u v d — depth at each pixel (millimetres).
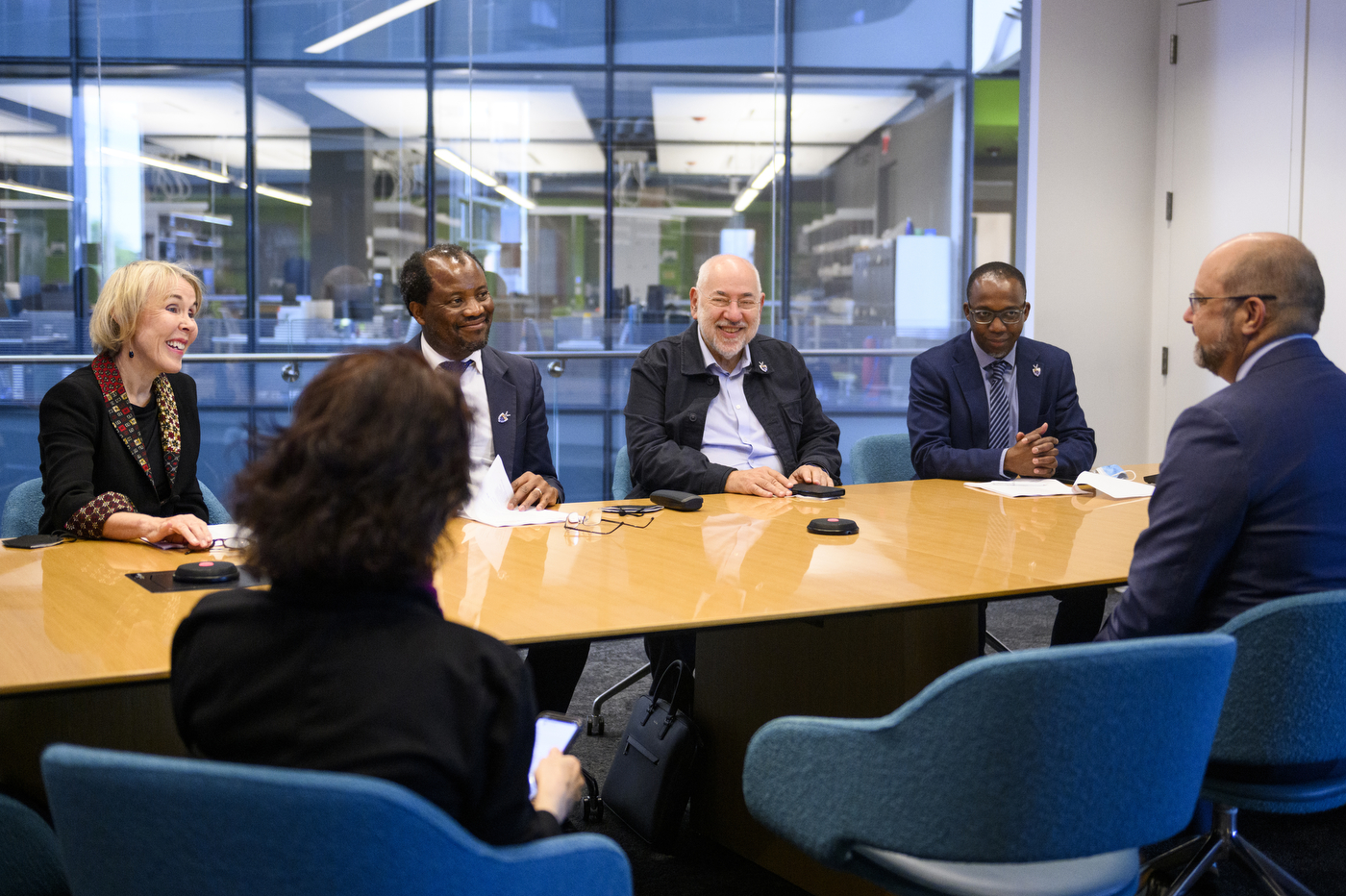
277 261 7004
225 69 6844
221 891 790
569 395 5828
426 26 6824
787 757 1231
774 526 2160
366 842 763
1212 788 1576
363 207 7004
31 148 6539
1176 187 4715
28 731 1675
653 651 2664
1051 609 4246
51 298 6590
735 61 6605
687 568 1756
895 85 6441
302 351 6254
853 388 5957
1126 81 4723
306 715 836
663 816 2213
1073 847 1125
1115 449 4887
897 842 1152
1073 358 4805
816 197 6574
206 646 876
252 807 760
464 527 2121
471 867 816
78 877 843
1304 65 4238
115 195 6734
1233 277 1659
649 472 2730
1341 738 1456
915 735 1114
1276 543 1535
